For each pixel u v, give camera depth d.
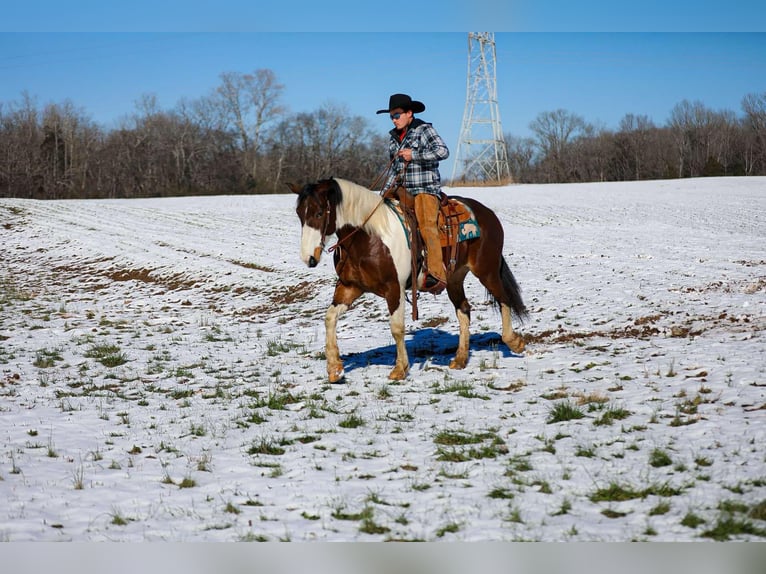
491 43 80.38
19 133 93.38
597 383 9.15
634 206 38.97
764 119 108.06
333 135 99.12
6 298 20.61
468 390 9.06
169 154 96.50
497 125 80.56
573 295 15.90
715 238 26.67
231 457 6.89
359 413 8.27
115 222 37.59
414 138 9.55
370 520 5.29
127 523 5.41
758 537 4.90
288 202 46.81
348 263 9.29
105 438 7.61
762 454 6.27
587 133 116.31
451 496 5.75
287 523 5.37
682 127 111.75
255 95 100.94
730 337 11.32
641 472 6.05
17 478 6.33
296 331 14.58
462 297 10.47
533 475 6.12
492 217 10.49
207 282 22.39
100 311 18.33
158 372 11.02
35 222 37.72
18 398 9.40
